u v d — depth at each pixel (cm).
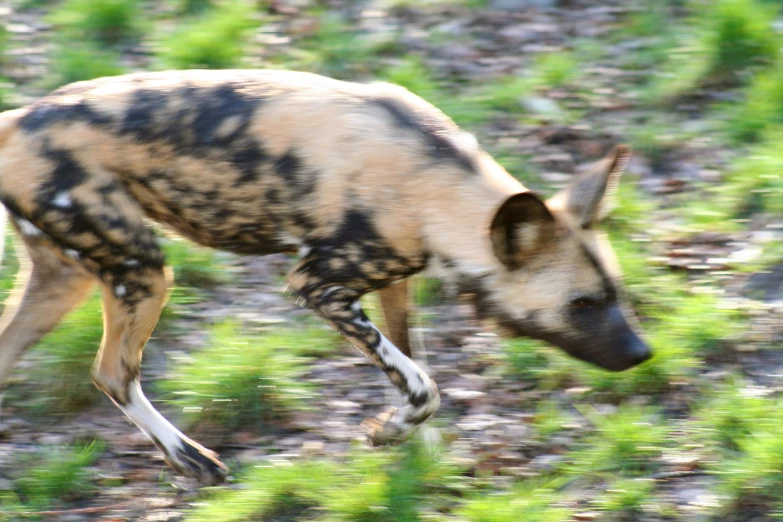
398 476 730
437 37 1312
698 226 1018
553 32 1323
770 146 1081
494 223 701
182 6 1365
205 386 843
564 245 736
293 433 837
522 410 847
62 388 870
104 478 784
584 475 751
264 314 967
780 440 723
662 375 840
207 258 1001
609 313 750
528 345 888
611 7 1360
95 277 758
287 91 745
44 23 1341
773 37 1220
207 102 737
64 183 723
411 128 742
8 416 852
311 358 915
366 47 1281
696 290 938
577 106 1186
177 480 782
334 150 728
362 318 763
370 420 785
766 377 846
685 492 726
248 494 730
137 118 730
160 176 739
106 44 1298
